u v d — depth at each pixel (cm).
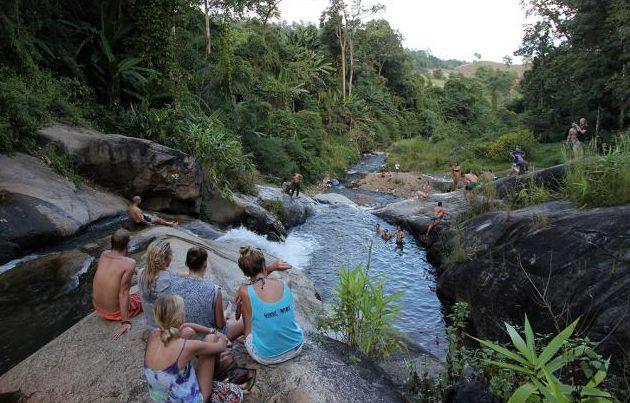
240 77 2509
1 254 708
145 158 1112
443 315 951
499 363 337
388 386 427
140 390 368
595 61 2323
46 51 1294
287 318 394
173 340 297
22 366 401
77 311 563
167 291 386
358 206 1962
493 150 2891
